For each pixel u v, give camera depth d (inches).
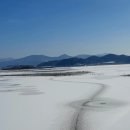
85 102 966.4
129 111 774.5
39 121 677.3
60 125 633.0
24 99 1085.8
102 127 605.3
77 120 679.1
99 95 1157.1
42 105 919.0
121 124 625.3
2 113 792.9
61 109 836.0
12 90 1489.9
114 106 864.9
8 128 618.2
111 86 1537.9
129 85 1558.8
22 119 705.0
